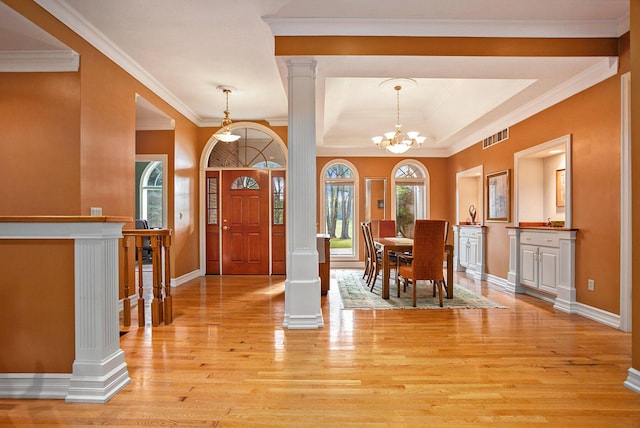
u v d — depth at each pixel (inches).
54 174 131.8
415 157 327.6
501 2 123.1
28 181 132.3
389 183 327.0
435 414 77.2
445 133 284.2
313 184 139.6
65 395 83.4
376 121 301.9
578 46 135.6
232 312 161.8
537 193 213.8
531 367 101.5
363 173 326.6
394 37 135.7
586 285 154.6
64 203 132.0
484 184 254.7
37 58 129.5
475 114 227.9
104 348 84.1
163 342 122.3
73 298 84.0
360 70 148.8
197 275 259.4
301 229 139.0
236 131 268.2
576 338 126.2
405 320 149.3
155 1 120.2
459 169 301.0
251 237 265.7
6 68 131.2
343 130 307.6
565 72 151.5
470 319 150.9
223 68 175.0
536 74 153.6
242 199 265.9
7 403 81.7
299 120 138.9
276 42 135.9
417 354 111.3
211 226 265.6
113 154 153.9
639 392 86.0
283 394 85.9
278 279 247.3
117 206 156.9
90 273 83.2
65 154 132.0
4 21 109.2
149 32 140.4
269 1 122.0
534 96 184.5
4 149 132.3
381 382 92.2
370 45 135.7
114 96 154.7
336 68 146.6
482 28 135.3
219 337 127.6
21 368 84.4
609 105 141.9
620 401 82.7
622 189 134.6
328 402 82.2
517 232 205.3
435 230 171.5
